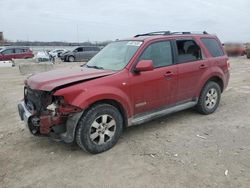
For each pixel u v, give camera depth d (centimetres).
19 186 361
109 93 437
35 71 1642
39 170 399
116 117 455
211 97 627
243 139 483
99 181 365
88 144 428
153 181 358
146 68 462
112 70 479
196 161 405
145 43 507
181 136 503
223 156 419
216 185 344
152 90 502
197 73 580
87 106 414
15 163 422
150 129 543
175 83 539
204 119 596
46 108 416
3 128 589
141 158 421
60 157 436
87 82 429
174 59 543
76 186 356
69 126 409
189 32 609
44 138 515
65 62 2847
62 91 404
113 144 459
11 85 1170
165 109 539
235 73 1476
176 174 372
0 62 2256
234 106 704
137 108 488
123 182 360
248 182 349
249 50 2738
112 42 590
